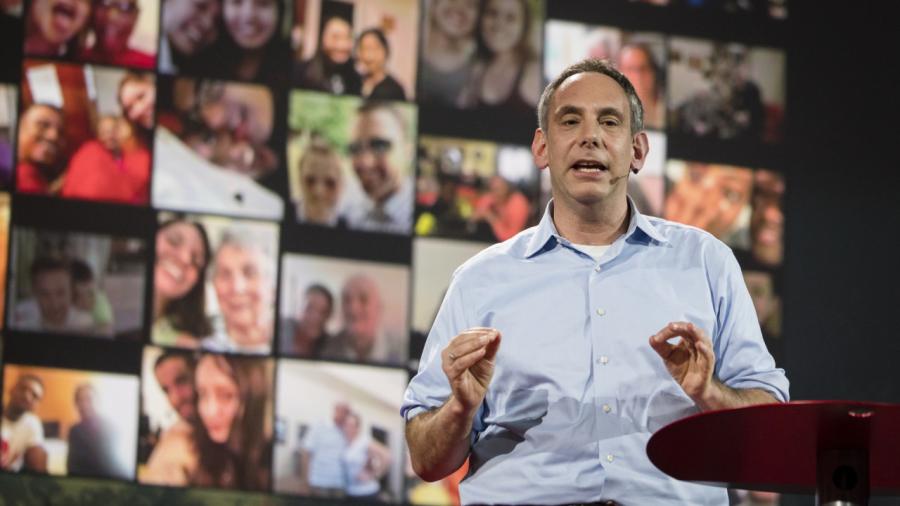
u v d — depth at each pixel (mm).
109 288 9234
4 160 9289
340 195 9648
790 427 3211
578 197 4297
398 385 9461
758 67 10477
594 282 4312
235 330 9320
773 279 10148
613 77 4469
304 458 9227
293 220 9547
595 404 4141
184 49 9641
